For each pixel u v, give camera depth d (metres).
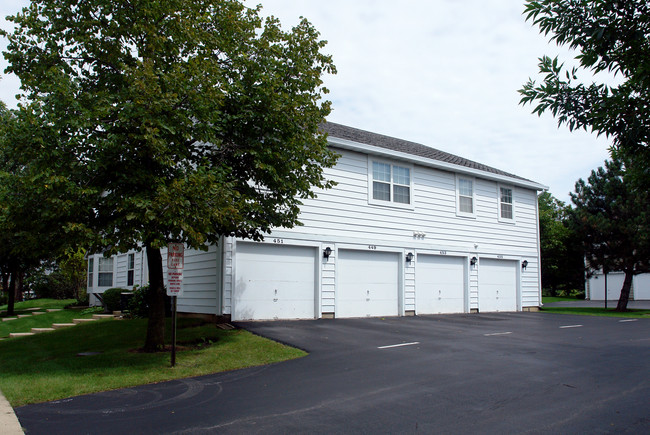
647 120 3.39
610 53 3.49
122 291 20.06
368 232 17.22
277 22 10.78
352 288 16.75
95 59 9.95
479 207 21.14
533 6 3.54
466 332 13.30
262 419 5.91
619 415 5.96
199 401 6.79
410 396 6.83
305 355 9.91
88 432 5.59
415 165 18.97
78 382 7.95
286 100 9.95
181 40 9.45
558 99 3.69
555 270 45.41
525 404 6.42
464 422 5.72
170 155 9.01
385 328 13.78
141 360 9.57
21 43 9.45
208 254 14.84
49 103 8.30
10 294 21.91
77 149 8.34
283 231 15.11
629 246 22.52
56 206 7.92
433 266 19.23
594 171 24.25
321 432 5.43
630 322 16.88
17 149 8.21
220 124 9.92
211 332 12.50
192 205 8.40
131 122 8.37
